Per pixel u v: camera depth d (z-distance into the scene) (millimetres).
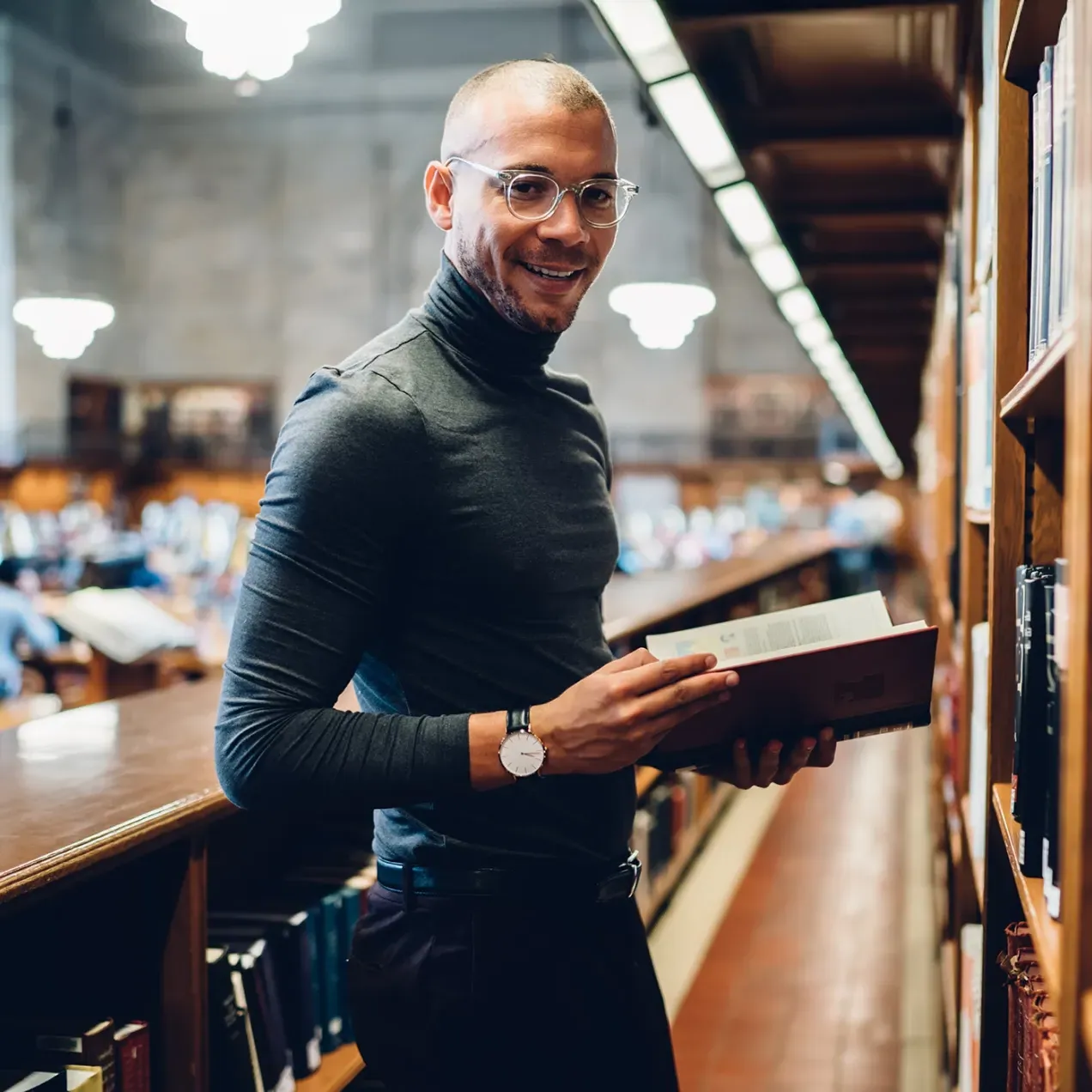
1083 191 811
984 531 2250
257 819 2424
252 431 23719
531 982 1438
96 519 17469
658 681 1281
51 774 1832
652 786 4316
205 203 23828
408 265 23328
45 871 1389
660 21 2250
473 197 1391
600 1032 1481
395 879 1478
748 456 22875
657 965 3996
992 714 1517
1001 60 1439
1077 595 806
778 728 1505
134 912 1702
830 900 4578
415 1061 1471
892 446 12977
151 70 23125
